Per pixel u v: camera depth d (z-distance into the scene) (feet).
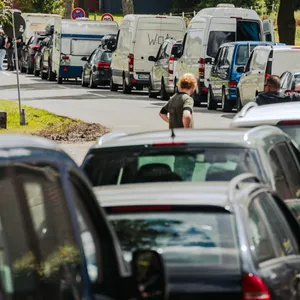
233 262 45.44
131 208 48.52
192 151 64.28
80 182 34.24
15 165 30.71
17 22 225.35
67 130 205.36
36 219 34.17
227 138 65.57
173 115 111.34
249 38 292.20
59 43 408.46
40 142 33.04
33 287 33.45
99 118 237.45
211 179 63.41
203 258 45.78
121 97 326.65
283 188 68.54
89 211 35.37
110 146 64.75
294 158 74.33
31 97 319.68
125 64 345.10
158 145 64.18
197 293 44.55
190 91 111.04
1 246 32.94
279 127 81.15
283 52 230.27
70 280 33.65
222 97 264.72
